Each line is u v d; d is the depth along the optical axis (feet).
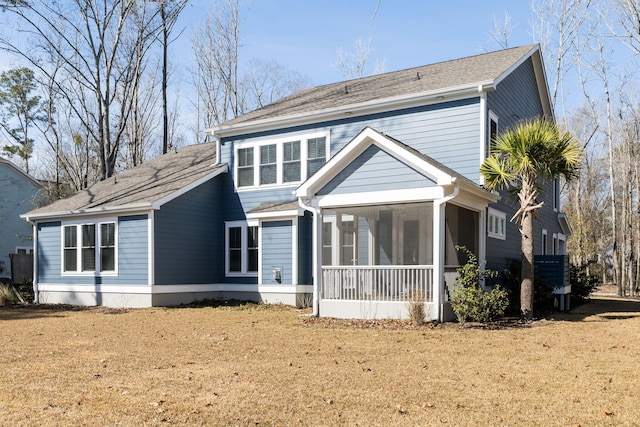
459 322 41.32
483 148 50.14
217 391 20.88
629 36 80.18
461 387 21.56
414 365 25.76
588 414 18.08
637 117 107.65
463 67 61.16
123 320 45.93
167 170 73.56
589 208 139.44
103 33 84.89
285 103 72.02
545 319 44.45
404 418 17.74
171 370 24.63
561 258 52.90
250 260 63.77
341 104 59.41
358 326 39.83
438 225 40.65
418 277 42.91
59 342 33.27
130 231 60.03
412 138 54.60
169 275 59.57
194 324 42.39
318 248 46.16
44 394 20.45
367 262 56.54
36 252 70.69
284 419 17.61
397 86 60.70
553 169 43.78
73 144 134.41
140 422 17.25
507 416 17.93
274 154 64.03
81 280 64.95
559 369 24.82
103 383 22.15
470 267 41.22
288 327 40.09
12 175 105.09
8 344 32.53
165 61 101.55
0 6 77.51
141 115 127.24
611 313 50.60
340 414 18.11
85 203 66.95
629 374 23.71
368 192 43.27
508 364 25.94
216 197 66.33
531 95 68.08
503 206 56.65
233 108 132.57
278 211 59.21
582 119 136.46
